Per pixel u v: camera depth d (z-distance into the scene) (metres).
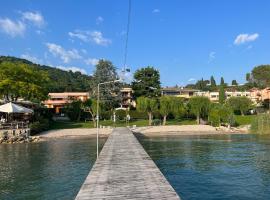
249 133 84.00
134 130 88.69
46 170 35.81
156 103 103.75
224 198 24.92
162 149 53.78
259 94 164.00
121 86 128.00
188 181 30.30
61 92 183.88
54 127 94.94
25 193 26.69
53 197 25.50
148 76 130.75
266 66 195.38
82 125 99.44
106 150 34.81
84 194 17.09
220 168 36.34
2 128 68.75
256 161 40.62
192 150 52.12
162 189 17.78
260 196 25.34
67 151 51.56
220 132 87.25
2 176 33.00
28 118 84.88
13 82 82.88
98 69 123.69
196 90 195.75
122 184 19.03
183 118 116.75
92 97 123.12
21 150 53.28
